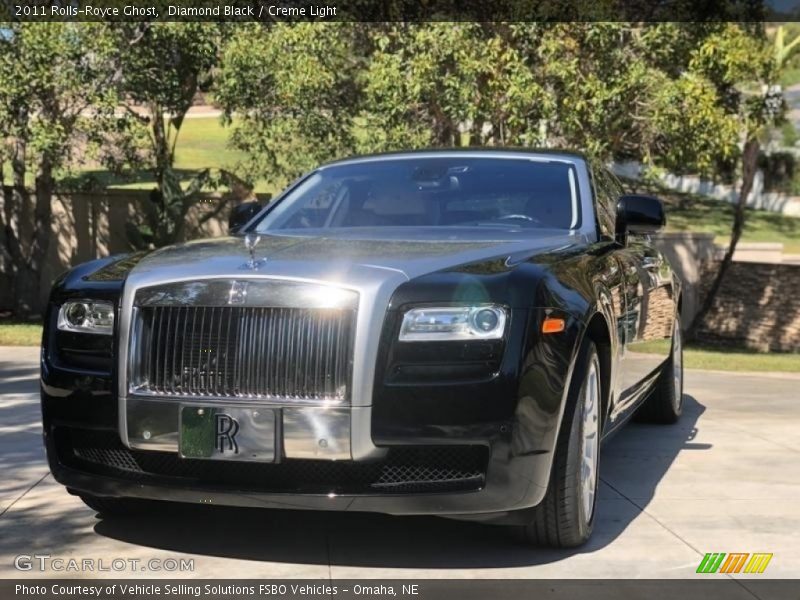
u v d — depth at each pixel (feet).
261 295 12.21
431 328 11.93
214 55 51.55
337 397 11.92
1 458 18.67
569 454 12.77
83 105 51.03
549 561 12.91
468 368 11.90
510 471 11.88
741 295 63.62
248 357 12.19
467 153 18.42
